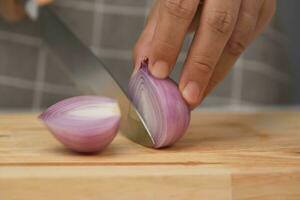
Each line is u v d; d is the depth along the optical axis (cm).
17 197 32
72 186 32
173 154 36
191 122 44
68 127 34
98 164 33
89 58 42
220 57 38
